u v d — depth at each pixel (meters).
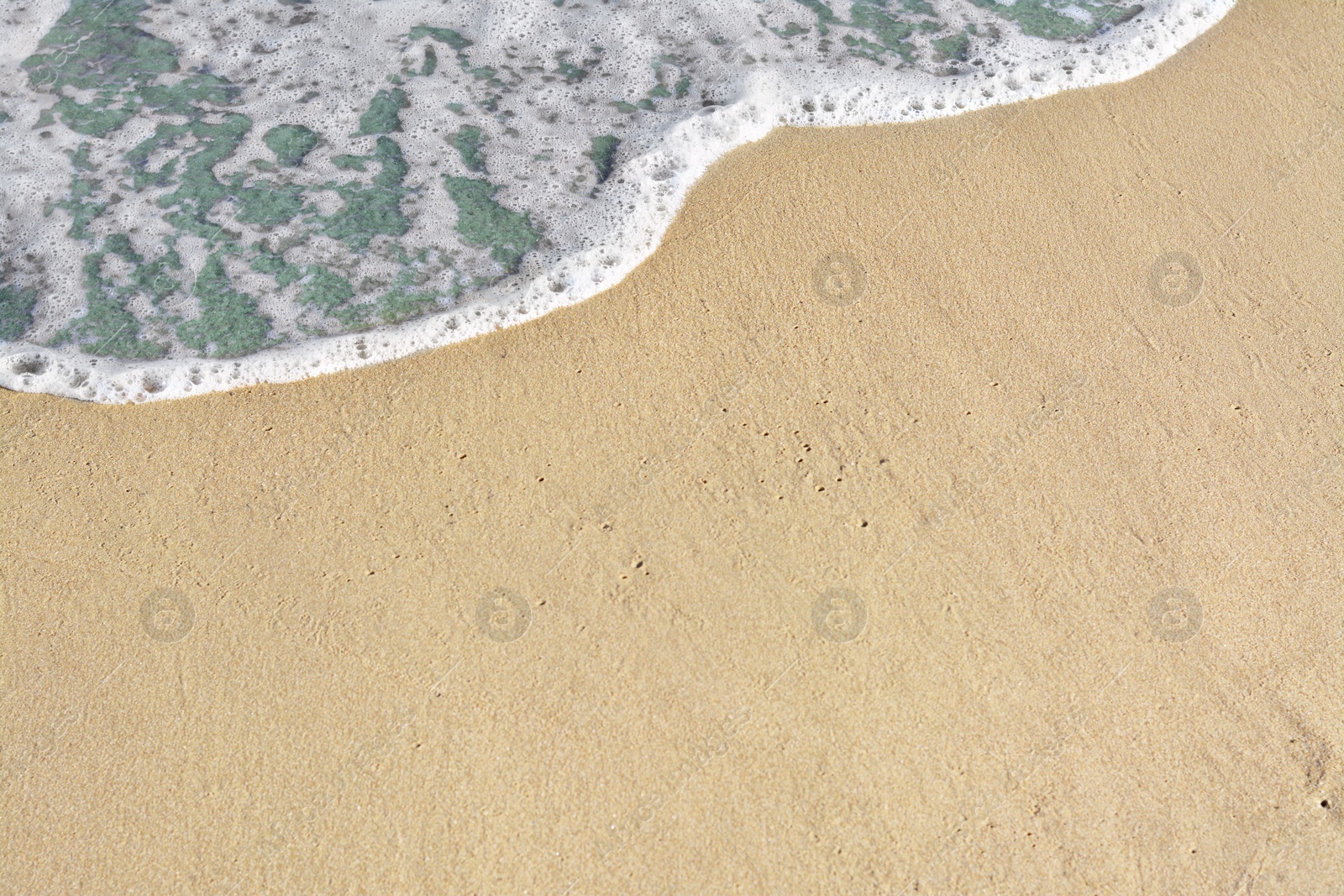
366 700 4.11
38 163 6.34
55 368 5.32
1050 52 6.84
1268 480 4.73
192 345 5.41
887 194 5.91
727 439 4.87
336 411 5.05
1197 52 6.72
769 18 7.21
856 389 5.04
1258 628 4.29
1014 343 5.21
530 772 3.92
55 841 3.81
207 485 4.79
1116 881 3.69
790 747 3.96
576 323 5.38
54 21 7.20
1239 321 5.29
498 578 4.44
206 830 3.82
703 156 6.21
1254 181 5.89
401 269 5.76
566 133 6.52
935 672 4.16
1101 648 4.23
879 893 3.65
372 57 7.04
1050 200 5.83
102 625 4.35
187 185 6.25
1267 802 3.86
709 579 4.43
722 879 3.68
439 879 3.69
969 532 4.55
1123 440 4.86
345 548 4.55
